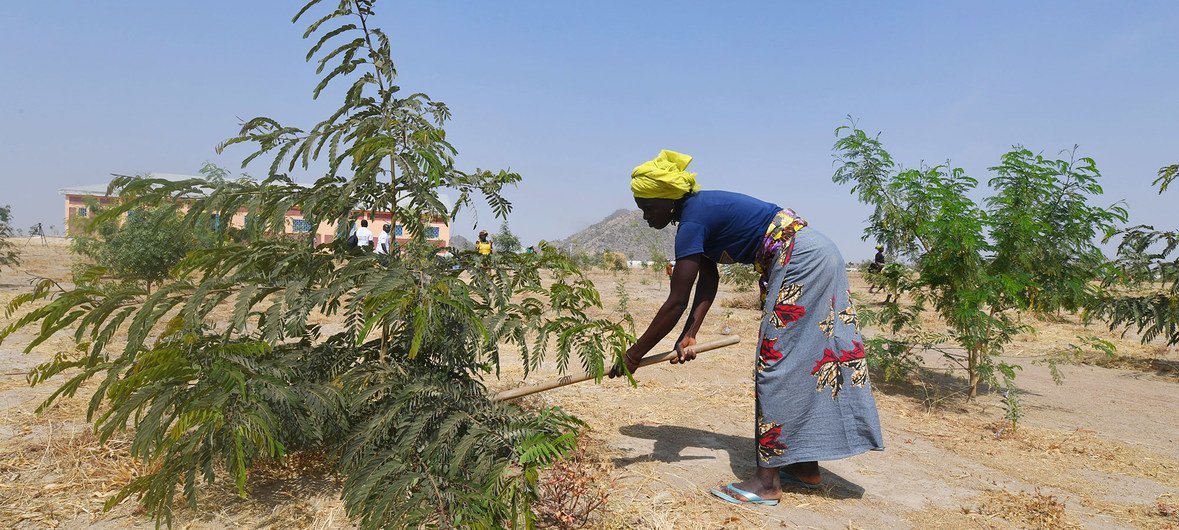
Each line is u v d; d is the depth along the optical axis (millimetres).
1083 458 4047
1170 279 7219
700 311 3355
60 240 35031
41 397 4219
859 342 3164
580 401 4883
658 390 5375
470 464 2467
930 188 5293
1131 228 7203
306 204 2766
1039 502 3207
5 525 2525
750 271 16719
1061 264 5445
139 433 2236
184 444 2361
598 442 3893
